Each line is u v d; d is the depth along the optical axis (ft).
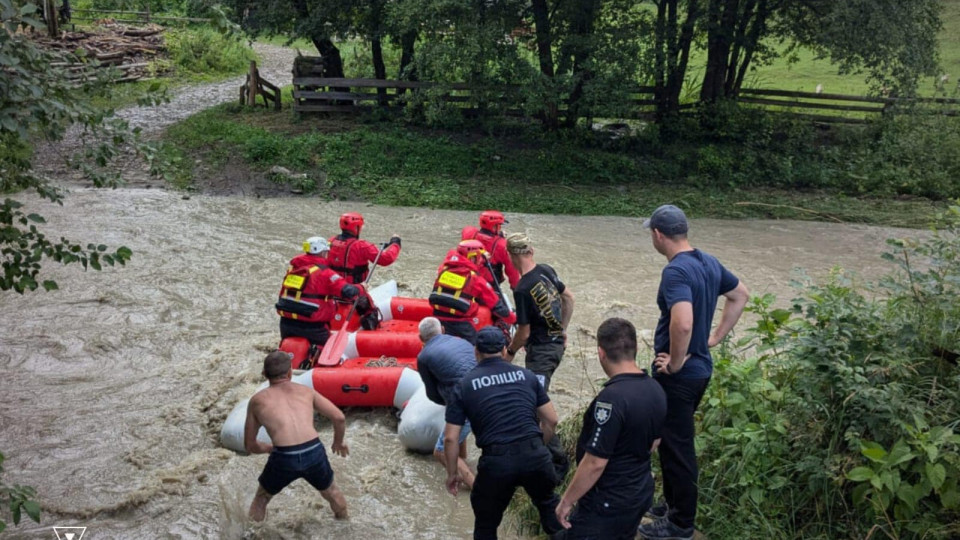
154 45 81.25
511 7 53.93
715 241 44.47
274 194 50.55
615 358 13.24
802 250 42.93
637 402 12.87
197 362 25.82
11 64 13.55
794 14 60.70
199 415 22.25
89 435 20.98
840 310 16.33
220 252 38.01
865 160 58.59
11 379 24.27
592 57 52.80
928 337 16.53
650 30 53.52
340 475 19.16
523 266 18.31
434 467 19.72
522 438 14.10
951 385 15.79
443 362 17.21
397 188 51.85
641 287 35.29
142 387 24.03
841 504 15.26
